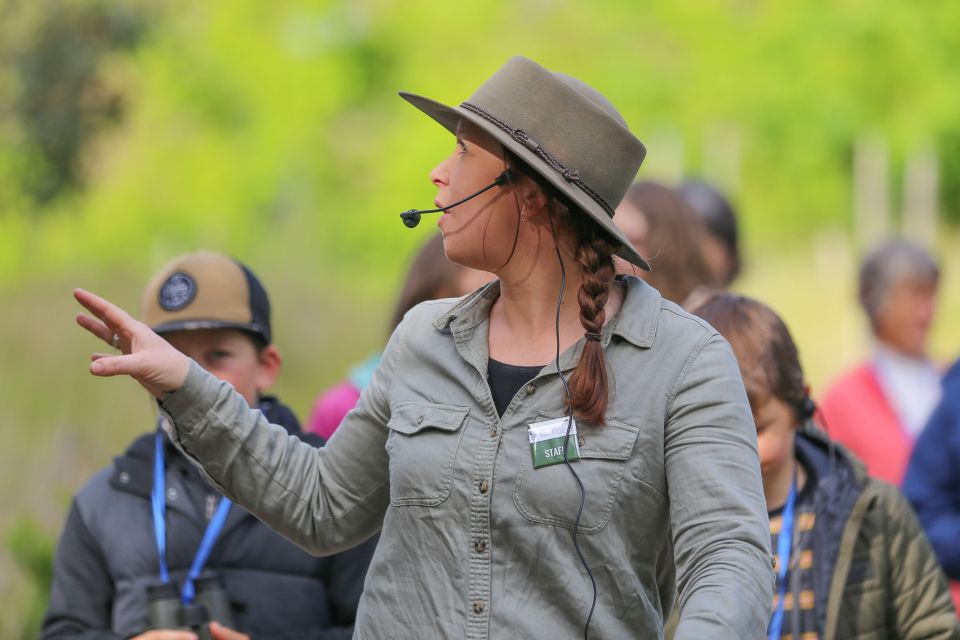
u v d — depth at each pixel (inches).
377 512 392.5
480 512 352.5
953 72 4635.8
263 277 2097.7
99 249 3754.9
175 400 375.9
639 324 362.9
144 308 524.7
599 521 347.3
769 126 4672.7
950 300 3127.5
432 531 357.1
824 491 500.7
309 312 1923.0
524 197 370.0
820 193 4603.8
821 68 4653.1
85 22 1567.4
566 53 4837.6
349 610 506.6
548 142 367.9
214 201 4249.5
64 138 1565.0
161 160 4106.8
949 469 654.5
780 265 4200.3
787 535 502.3
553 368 358.6
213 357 520.7
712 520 339.6
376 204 4603.8
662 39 4805.6
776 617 494.6
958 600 647.8
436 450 360.8
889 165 4606.3
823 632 490.3
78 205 1674.5
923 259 879.7
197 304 517.7
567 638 345.7
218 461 381.1
